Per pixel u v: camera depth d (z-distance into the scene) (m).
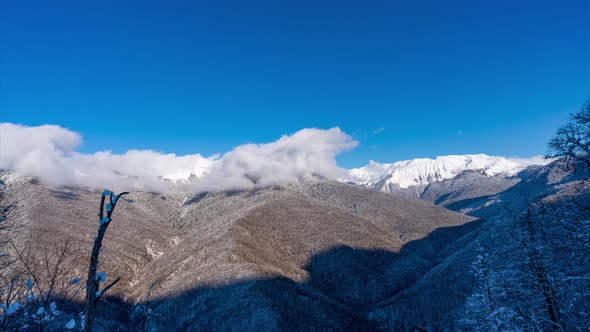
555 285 17.25
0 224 15.88
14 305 7.85
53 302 7.85
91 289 6.20
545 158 17.17
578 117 15.65
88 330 5.96
